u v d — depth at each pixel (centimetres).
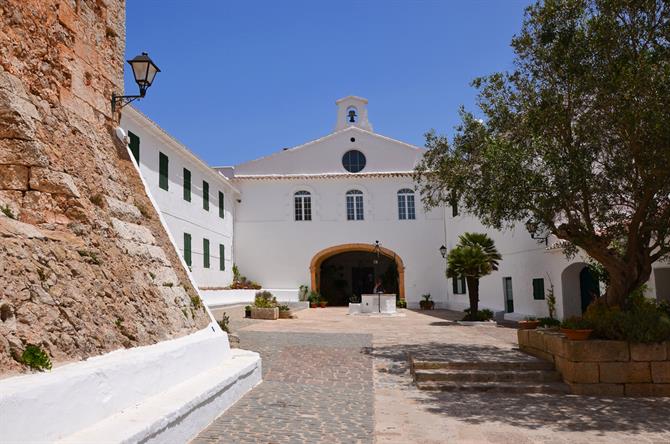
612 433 683
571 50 948
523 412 790
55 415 428
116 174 912
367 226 3095
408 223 3106
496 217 1035
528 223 1044
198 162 2336
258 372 930
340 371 1048
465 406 823
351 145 3158
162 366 629
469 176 1123
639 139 875
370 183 3116
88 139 855
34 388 407
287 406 773
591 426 716
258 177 3077
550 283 1848
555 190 917
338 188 3112
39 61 762
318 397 840
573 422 736
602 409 809
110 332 598
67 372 466
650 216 982
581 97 982
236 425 666
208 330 880
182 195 2188
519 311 2139
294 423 686
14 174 662
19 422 388
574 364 921
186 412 584
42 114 745
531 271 2014
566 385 934
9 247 521
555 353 1002
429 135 1274
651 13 900
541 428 706
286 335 1554
